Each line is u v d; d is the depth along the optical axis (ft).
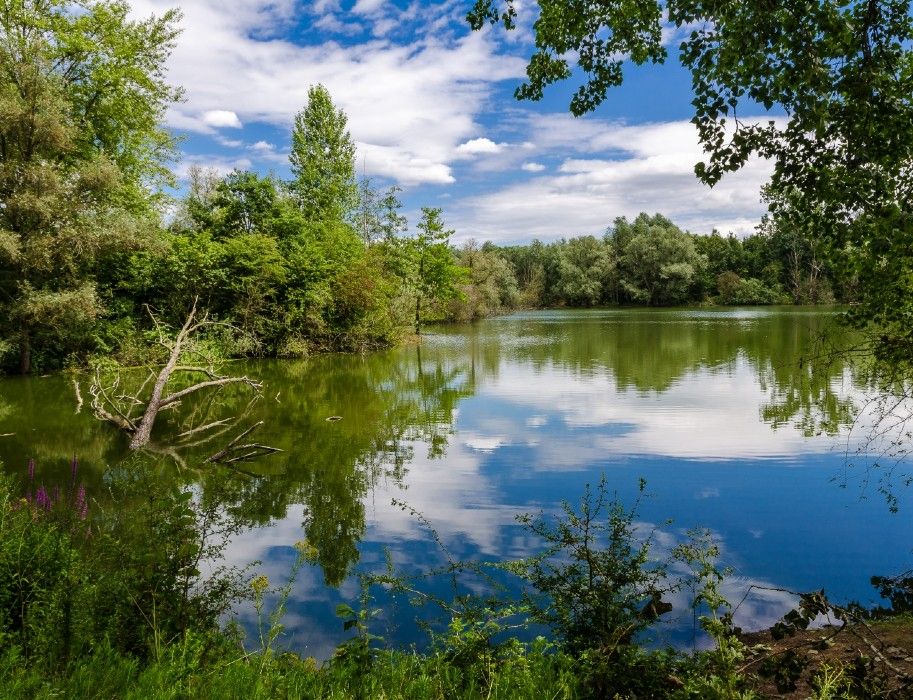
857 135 11.64
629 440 36.35
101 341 69.36
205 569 19.36
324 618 16.55
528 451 34.60
